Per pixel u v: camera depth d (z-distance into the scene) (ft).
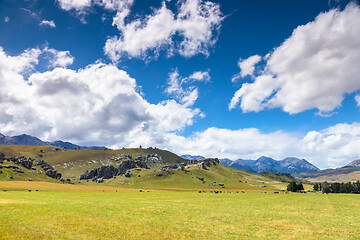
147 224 124.26
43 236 92.12
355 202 360.48
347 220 169.27
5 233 91.50
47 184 614.75
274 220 160.97
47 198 249.55
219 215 173.99
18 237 88.48
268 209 232.12
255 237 109.70
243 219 160.35
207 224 134.92
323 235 117.19
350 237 114.52
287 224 146.30
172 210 189.37
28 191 390.01
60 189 509.35
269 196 492.13
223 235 110.52
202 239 102.42
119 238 96.17
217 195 483.10
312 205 291.99
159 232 109.40
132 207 194.18
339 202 353.51
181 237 103.76
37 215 127.44
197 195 461.37
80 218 127.03
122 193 473.26
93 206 181.47
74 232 100.01
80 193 416.46
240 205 267.18
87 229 106.11
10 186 448.24
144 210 178.81
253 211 210.38
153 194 467.52
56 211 143.84
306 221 159.84
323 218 176.76
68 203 196.34
